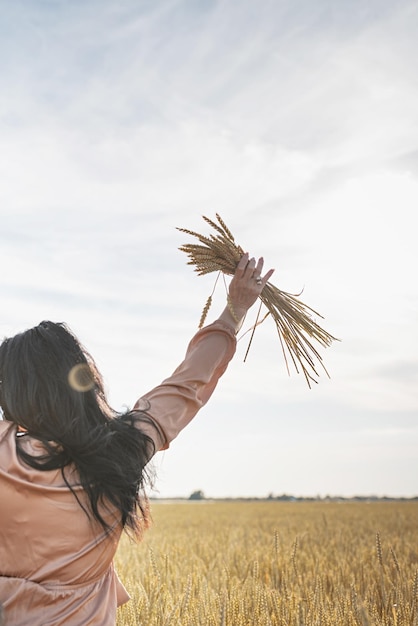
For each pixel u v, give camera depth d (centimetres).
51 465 231
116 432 241
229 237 310
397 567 513
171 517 3662
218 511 4722
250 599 482
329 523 2647
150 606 438
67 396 236
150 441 247
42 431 235
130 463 239
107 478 235
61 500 232
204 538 1631
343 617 428
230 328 277
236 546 1188
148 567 743
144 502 252
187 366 267
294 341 345
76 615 231
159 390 263
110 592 249
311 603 459
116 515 241
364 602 466
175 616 427
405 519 2917
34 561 230
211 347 271
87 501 234
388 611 458
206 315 288
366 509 4747
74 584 234
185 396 260
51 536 231
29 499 229
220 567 834
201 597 447
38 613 227
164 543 1187
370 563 934
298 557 923
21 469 230
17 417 236
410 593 518
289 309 346
